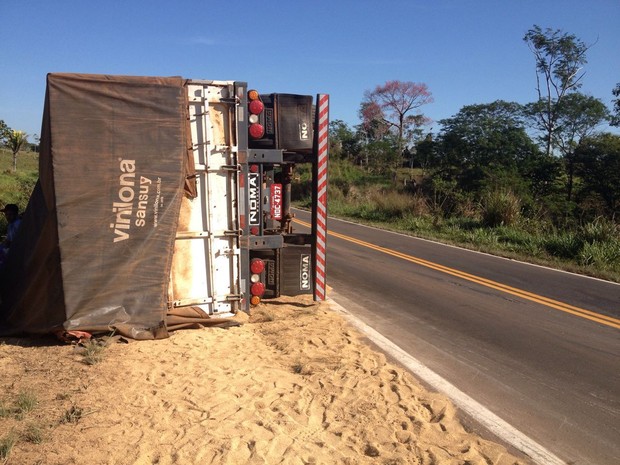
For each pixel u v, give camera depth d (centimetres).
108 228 533
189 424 366
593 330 703
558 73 3609
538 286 993
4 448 320
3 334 543
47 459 315
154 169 552
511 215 1866
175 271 593
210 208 603
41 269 536
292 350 547
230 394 422
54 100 522
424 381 498
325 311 712
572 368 553
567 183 3016
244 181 619
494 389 488
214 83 591
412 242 1609
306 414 398
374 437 370
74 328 516
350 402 425
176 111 564
